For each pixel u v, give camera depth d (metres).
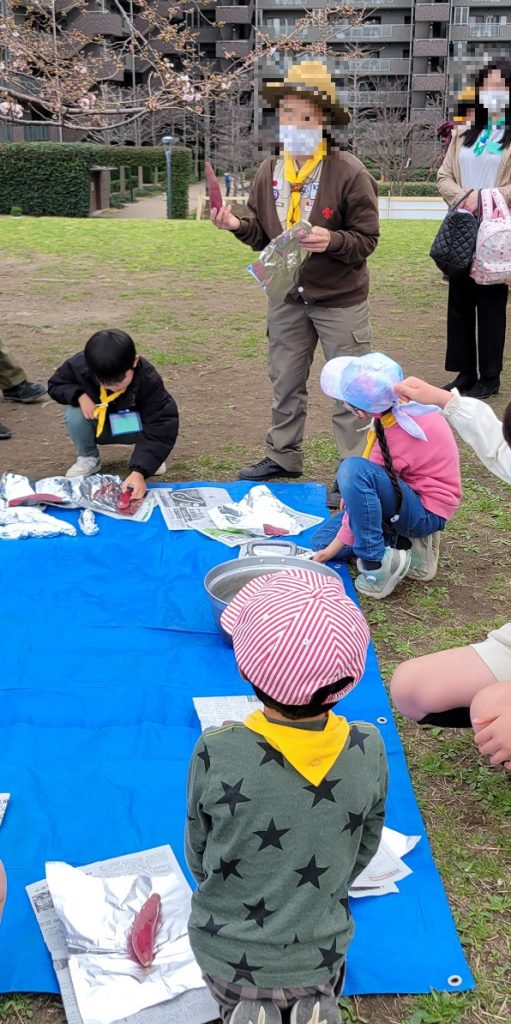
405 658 3.20
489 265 5.20
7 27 5.59
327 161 3.82
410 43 43.31
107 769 2.59
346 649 1.65
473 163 5.32
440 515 3.46
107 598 3.50
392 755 2.69
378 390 3.24
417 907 2.17
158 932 2.07
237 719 2.78
